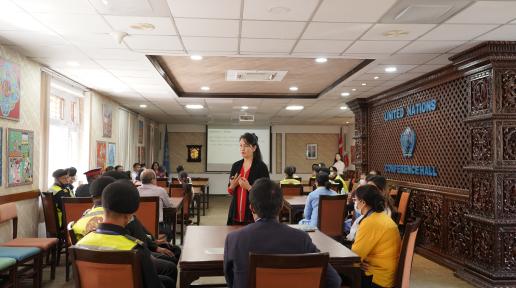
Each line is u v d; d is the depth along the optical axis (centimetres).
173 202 608
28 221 535
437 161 593
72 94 731
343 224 488
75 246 204
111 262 194
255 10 352
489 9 345
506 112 436
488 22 379
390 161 770
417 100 667
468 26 391
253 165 337
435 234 584
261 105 1009
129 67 581
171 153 1562
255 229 193
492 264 440
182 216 653
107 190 211
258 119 1384
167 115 1253
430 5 337
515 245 435
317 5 340
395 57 517
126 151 1050
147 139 1345
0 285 385
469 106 482
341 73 663
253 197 199
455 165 545
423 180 637
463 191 515
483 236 457
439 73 575
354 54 506
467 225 499
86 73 623
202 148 1570
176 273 303
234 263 191
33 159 547
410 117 687
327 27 398
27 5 341
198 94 869
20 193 506
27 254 386
